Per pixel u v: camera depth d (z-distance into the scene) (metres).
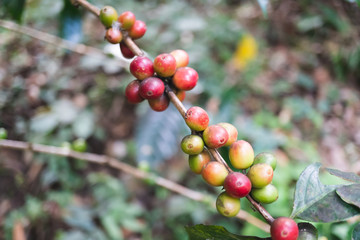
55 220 0.82
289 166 0.78
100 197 0.88
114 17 0.38
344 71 1.25
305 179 0.34
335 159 0.99
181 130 0.88
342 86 1.24
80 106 0.98
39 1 1.04
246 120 0.98
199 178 0.92
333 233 0.50
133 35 0.39
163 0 1.26
